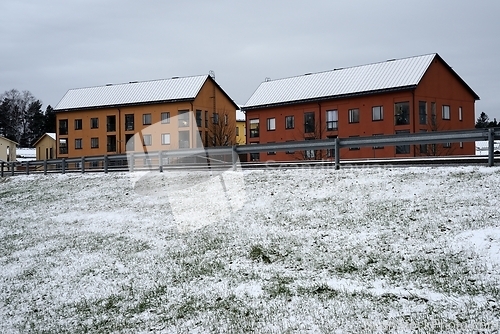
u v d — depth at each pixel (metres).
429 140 15.52
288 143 18.47
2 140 87.38
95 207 18.03
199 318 8.02
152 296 9.30
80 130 70.38
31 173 33.16
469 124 52.81
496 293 7.39
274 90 58.09
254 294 8.57
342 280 8.66
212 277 9.70
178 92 64.25
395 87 47.09
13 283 11.62
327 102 52.16
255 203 14.34
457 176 13.80
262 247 10.85
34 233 15.94
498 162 15.53
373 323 6.92
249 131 58.69
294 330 7.04
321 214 12.64
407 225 10.86
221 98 68.00
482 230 9.82
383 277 8.56
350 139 17.08
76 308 9.50
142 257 11.59
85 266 11.77
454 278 8.09
